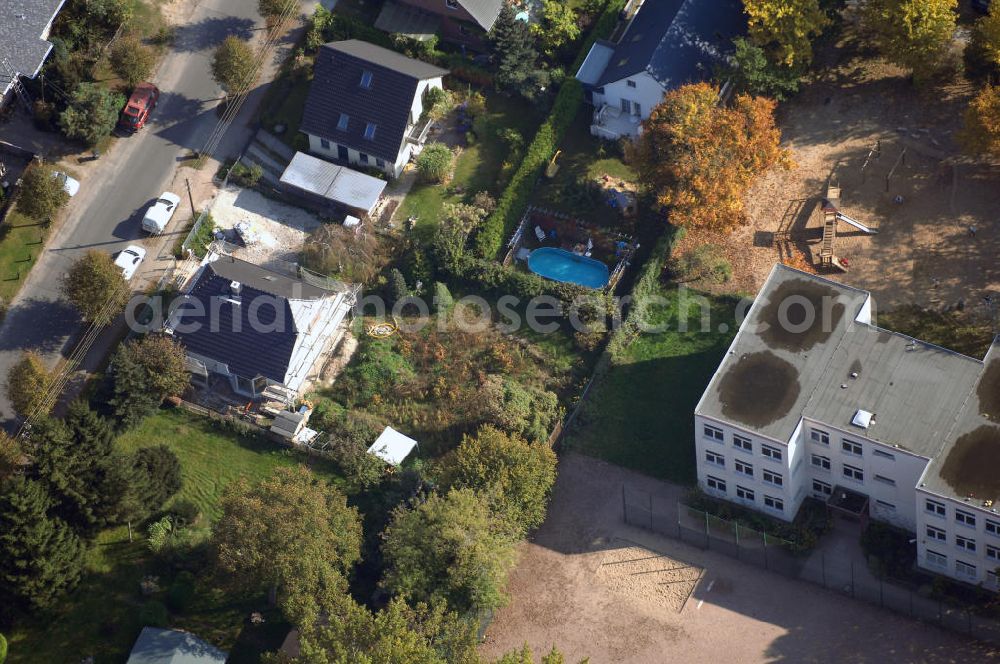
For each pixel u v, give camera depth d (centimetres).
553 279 14675
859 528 13150
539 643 12950
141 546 13262
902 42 14988
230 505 12694
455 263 14562
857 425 12619
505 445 13088
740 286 14438
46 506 12706
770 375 13012
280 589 12656
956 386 12788
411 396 14112
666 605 13012
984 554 12375
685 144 14062
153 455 13350
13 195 15188
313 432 13900
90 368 14238
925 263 14312
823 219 14725
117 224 15088
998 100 14138
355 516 12912
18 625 12912
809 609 12850
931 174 14850
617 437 13838
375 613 12888
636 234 14850
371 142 15150
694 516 13388
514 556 13125
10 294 14700
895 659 12525
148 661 12494
